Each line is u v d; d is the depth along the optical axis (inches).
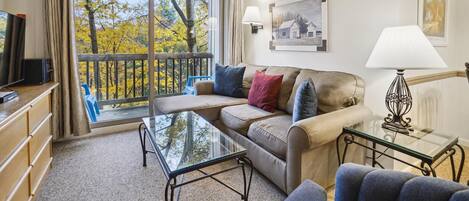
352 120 78.7
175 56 159.9
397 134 71.1
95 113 141.6
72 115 121.3
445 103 121.2
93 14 133.5
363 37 96.0
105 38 138.7
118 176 90.7
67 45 116.3
